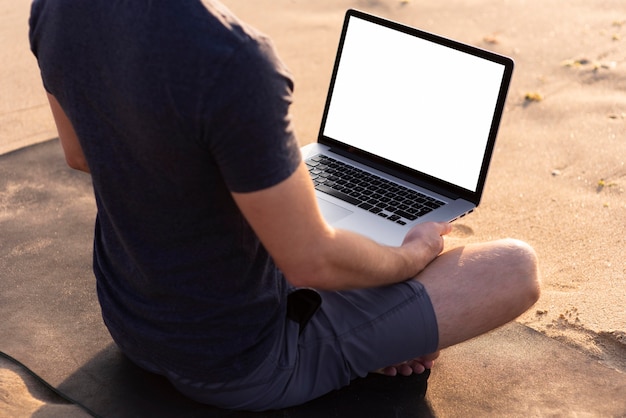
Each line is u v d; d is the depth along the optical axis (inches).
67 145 75.4
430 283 74.9
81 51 59.2
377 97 95.7
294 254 60.5
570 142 141.7
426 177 92.0
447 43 91.0
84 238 109.6
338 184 92.4
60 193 121.2
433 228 78.5
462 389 83.3
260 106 54.9
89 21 58.4
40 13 62.2
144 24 55.4
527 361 87.7
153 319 69.3
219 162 57.2
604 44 177.3
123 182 61.9
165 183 60.2
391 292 74.3
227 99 54.2
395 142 94.3
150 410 79.0
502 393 82.7
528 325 94.3
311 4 200.8
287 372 72.6
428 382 84.2
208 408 78.8
